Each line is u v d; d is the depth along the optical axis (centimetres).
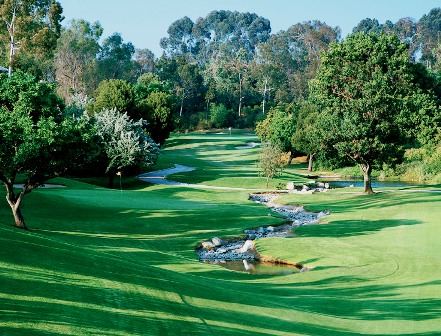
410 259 2700
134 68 17675
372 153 5556
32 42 7881
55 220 3478
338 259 2809
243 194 6172
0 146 2705
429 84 7212
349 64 5678
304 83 17050
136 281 1544
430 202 4738
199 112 15875
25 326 946
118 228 3484
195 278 1986
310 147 8869
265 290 2066
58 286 1277
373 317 1616
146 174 8038
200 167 9094
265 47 18875
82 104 8506
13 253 1501
